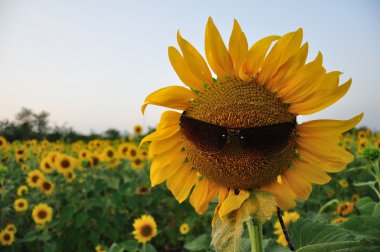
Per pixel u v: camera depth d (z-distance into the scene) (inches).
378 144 61.1
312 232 15.8
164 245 66.0
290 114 15.4
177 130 16.4
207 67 15.7
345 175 61.8
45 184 61.0
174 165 17.1
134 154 70.4
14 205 60.2
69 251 57.9
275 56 15.0
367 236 17.5
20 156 90.0
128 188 61.1
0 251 53.7
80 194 57.4
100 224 55.0
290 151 15.4
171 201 61.2
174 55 15.4
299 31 14.4
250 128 14.3
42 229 56.2
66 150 115.3
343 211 38.3
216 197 17.6
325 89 14.7
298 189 15.7
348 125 14.9
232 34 14.9
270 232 41.8
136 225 41.3
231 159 14.9
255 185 15.3
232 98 15.2
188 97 16.0
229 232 13.6
